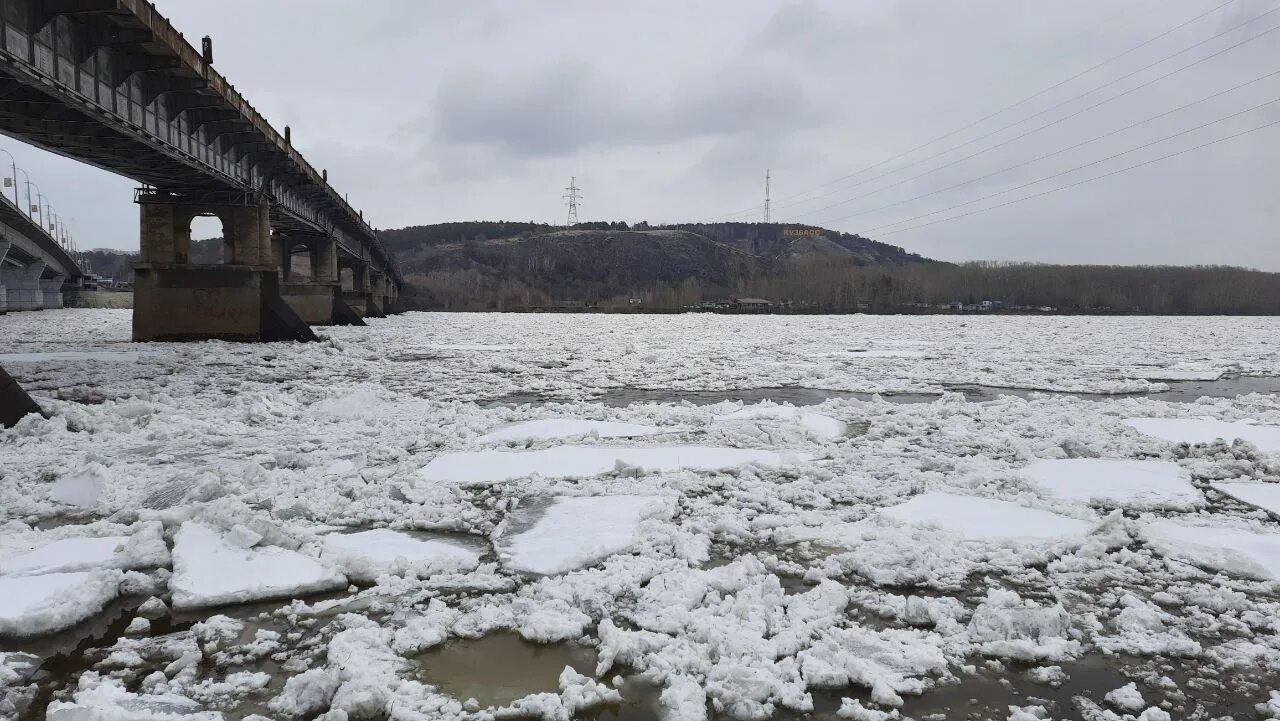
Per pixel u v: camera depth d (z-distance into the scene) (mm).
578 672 5242
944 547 7547
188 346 35000
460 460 11523
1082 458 12094
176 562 6840
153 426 13672
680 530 7973
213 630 5793
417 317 95062
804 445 12695
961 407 16906
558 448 12344
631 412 16172
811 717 4719
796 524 8414
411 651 5480
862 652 5430
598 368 27328
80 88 22266
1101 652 5586
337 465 10930
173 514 8133
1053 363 30438
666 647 5363
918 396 20688
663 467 11125
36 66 19703
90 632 5848
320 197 55094
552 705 4707
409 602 6332
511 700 4883
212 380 22328
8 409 13633
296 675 5160
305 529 7949
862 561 7102
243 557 7000
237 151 38125
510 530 8148
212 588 6426
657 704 4832
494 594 6520
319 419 15180
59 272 102250
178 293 37906
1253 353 35938
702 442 12977
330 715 4547
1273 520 8812
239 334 38219
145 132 26891
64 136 29250
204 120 32031
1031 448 12508
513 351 35438
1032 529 8227
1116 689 5043
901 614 6062
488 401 19078
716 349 37469
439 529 8242
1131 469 11102
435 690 4988
